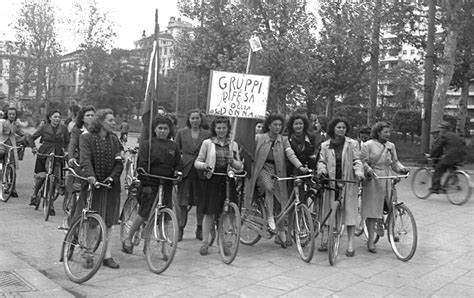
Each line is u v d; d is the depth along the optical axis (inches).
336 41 821.2
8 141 414.3
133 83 2096.5
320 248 290.4
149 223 244.4
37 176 369.7
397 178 284.2
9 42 1844.2
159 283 220.8
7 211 363.3
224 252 262.1
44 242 282.4
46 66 1878.7
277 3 767.1
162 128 251.1
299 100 855.7
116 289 211.3
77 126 305.0
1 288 199.6
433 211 433.1
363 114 1560.0
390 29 910.4
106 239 222.4
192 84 1955.0
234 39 924.0
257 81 284.5
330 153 280.2
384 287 225.8
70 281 220.5
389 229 286.5
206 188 268.8
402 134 1503.4
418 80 1895.9
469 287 229.5
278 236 293.7
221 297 205.3
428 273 250.2
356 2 834.8
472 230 355.3
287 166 295.9
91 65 1702.8
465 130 1370.6
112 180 232.7
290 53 733.3
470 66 1173.7
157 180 250.1
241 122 292.5
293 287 220.8
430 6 807.1
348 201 275.4
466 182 466.0
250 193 292.2
